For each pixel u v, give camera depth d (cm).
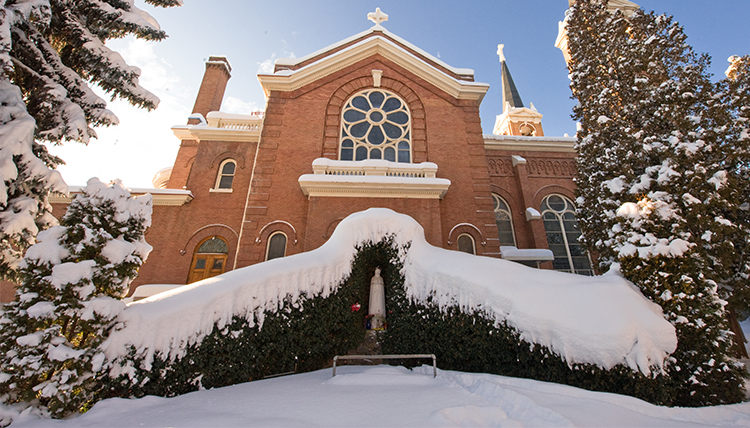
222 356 649
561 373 620
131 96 1014
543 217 2145
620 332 593
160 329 600
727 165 923
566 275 750
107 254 590
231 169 1866
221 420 434
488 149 2291
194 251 1652
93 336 547
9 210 733
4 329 512
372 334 1000
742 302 966
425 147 1702
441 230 1456
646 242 738
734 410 562
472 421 421
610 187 930
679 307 666
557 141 2280
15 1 749
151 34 1005
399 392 552
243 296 716
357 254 1006
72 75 919
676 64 1037
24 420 467
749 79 1080
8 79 782
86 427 441
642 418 473
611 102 1073
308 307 816
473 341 759
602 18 1212
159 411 488
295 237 1450
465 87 1828
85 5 948
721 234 769
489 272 795
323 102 1758
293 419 431
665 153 848
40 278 548
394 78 1858
